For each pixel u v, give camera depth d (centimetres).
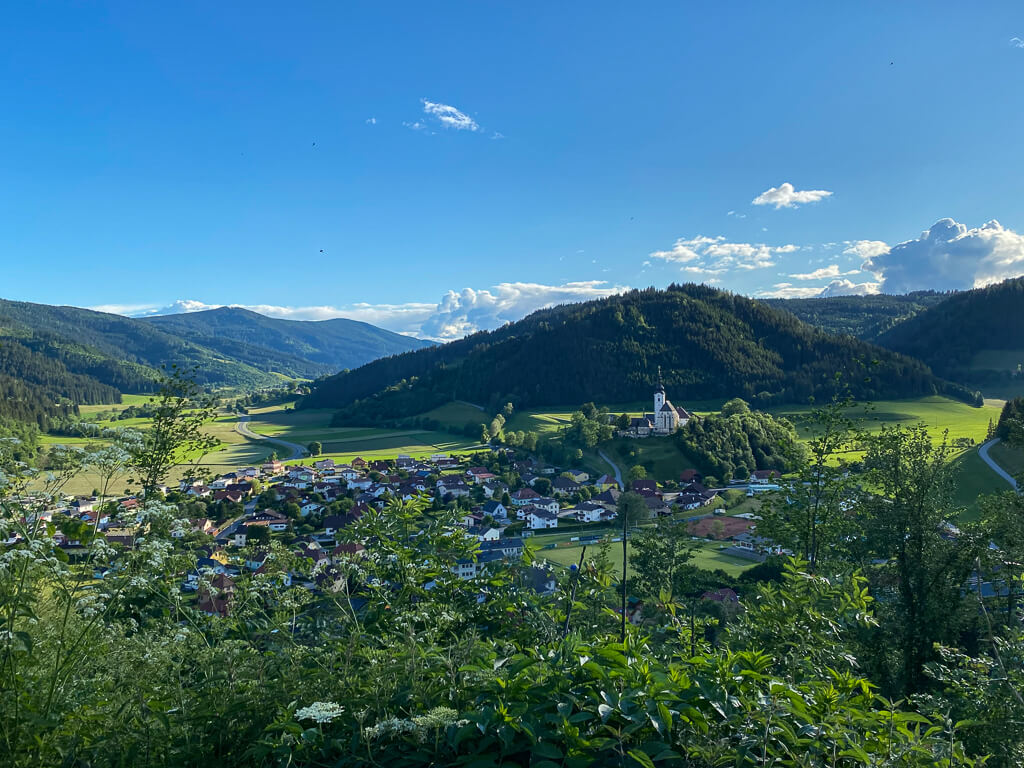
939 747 349
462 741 324
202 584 459
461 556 627
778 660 556
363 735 307
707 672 372
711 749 305
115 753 333
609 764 303
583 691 342
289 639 428
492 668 374
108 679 368
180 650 389
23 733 322
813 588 587
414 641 387
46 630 362
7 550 346
